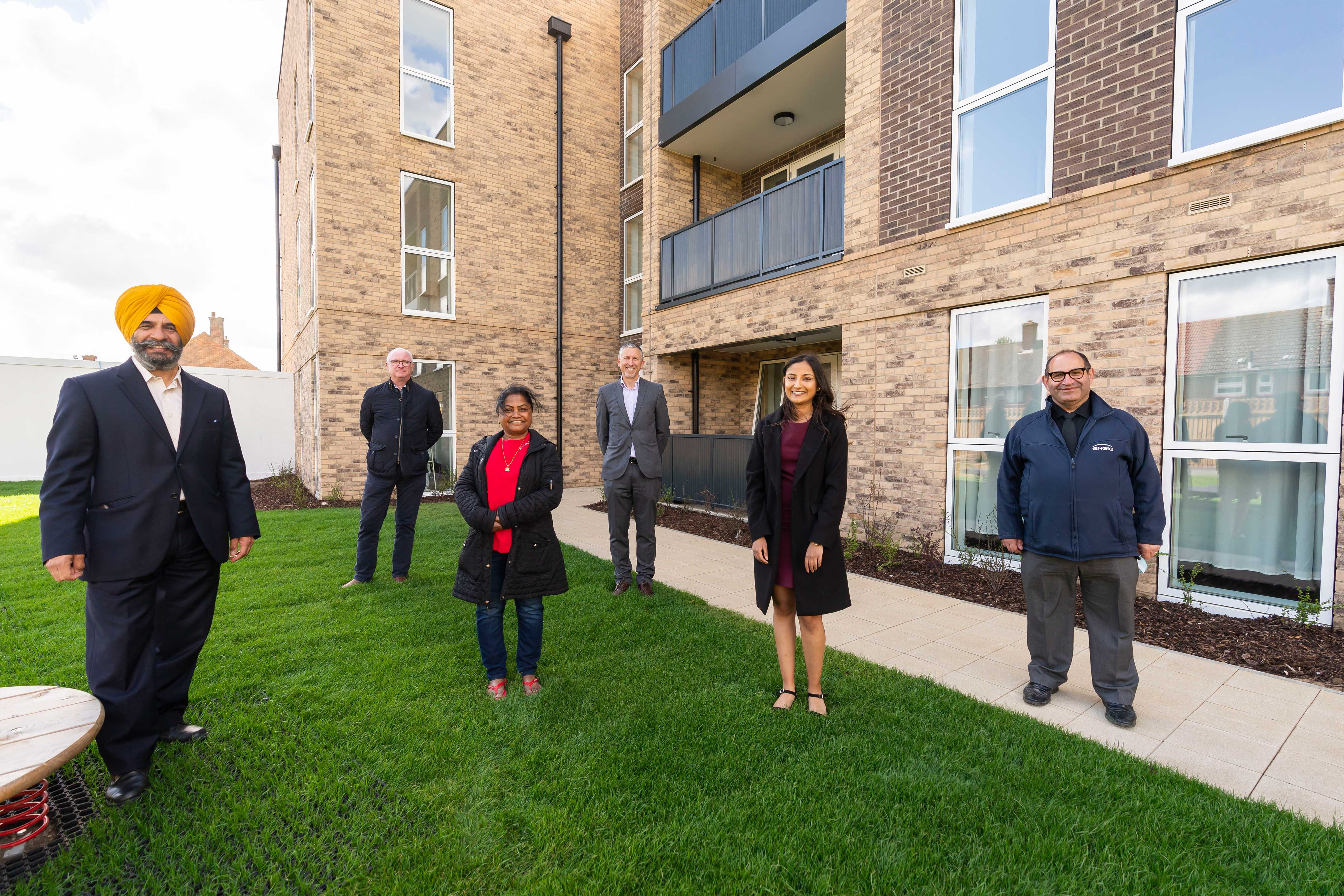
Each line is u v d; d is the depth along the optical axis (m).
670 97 9.91
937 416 5.73
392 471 4.72
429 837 1.91
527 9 11.13
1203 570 4.30
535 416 11.41
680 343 9.39
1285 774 2.29
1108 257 4.57
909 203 5.93
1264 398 4.01
